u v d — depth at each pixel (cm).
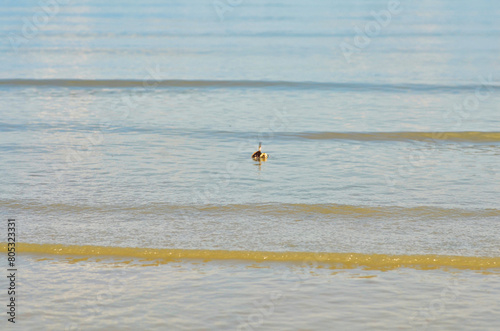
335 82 11525
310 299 3472
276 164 6309
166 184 5562
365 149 6981
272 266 3881
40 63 14400
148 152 6769
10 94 10506
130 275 3766
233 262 3938
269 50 16600
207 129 7900
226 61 14588
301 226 4497
